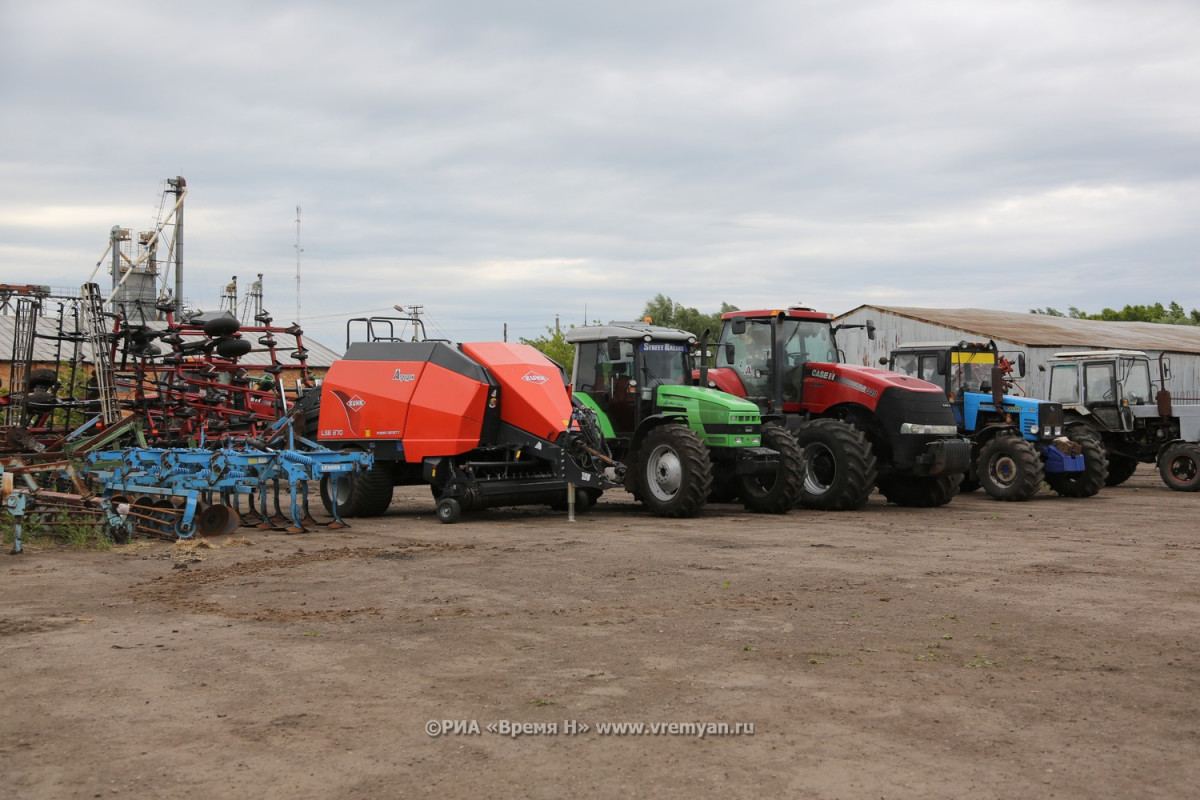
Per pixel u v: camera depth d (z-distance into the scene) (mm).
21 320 14695
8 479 10141
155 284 32344
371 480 13156
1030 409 16594
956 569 8750
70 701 4832
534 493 12680
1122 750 4195
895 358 17891
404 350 13156
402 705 4770
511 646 5898
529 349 13609
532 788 3783
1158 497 17000
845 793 3730
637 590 7680
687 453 12711
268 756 4105
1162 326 40719
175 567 8766
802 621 6605
